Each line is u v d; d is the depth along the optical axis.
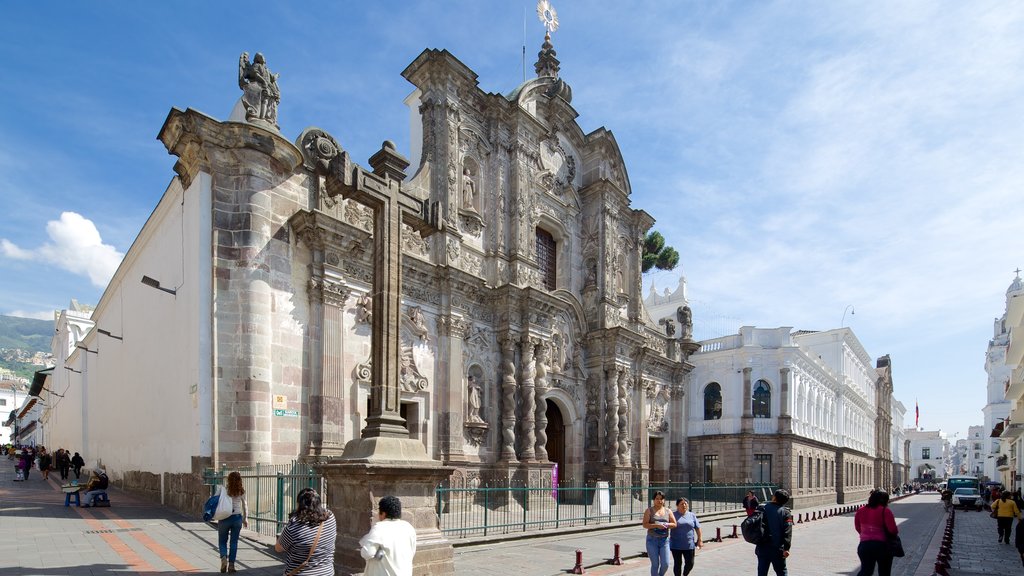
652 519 11.39
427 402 25.22
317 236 20.78
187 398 19.05
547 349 30.67
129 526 15.78
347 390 21.66
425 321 25.66
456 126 28.06
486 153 30.14
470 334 27.58
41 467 33.31
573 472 32.66
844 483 55.78
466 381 26.98
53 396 54.91
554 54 35.69
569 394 33.09
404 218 12.85
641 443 36.78
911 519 37.16
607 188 36.00
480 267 28.89
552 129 34.31
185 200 20.69
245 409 18.36
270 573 11.14
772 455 43.41
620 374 34.84
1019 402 46.16
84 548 12.77
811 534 26.05
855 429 64.50
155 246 24.53
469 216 28.45
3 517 16.77
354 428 21.58
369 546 7.21
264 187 19.91
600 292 35.25
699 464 45.69
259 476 15.74
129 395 26.97
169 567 11.36
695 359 47.75
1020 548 17.41
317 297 20.97
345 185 11.78
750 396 44.44
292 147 20.41
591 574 14.25
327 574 7.57
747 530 10.68
